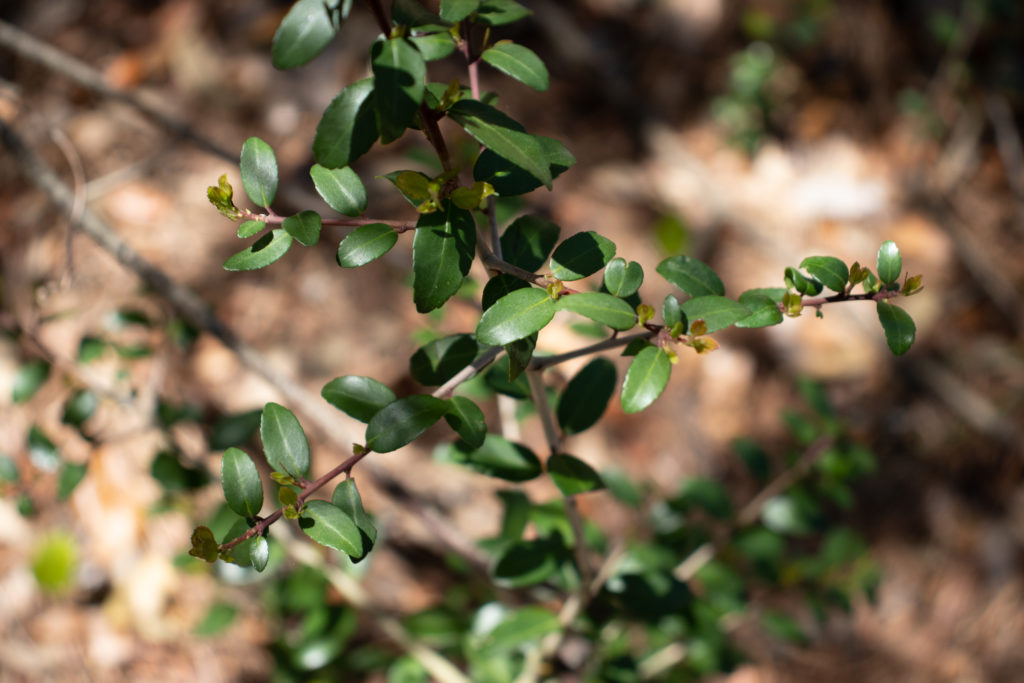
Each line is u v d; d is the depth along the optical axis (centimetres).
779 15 146
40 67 120
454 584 92
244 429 63
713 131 141
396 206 110
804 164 140
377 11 38
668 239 121
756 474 71
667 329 42
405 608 90
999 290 128
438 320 71
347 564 72
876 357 119
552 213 121
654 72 145
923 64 151
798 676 98
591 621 61
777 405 114
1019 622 104
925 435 115
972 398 117
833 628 101
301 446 43
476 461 52
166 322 77
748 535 69
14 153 75
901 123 144
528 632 60
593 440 105
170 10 128
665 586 60
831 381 117
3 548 89
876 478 112
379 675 86
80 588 88
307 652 69
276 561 68
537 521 59
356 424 92
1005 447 114
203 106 121
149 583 88
